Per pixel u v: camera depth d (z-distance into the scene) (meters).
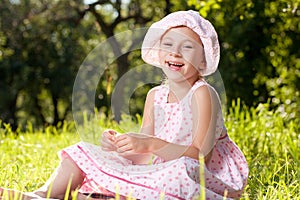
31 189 4.06
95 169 3.44
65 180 3.48
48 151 6.43
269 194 3.73
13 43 21.84
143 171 3.38
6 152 6.20
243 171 3.67
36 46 22.20
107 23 23.77
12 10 21.34
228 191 3.49
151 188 3.31
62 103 24.86
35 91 22.92
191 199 3.28
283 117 8.03
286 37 12.97
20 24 21.48
